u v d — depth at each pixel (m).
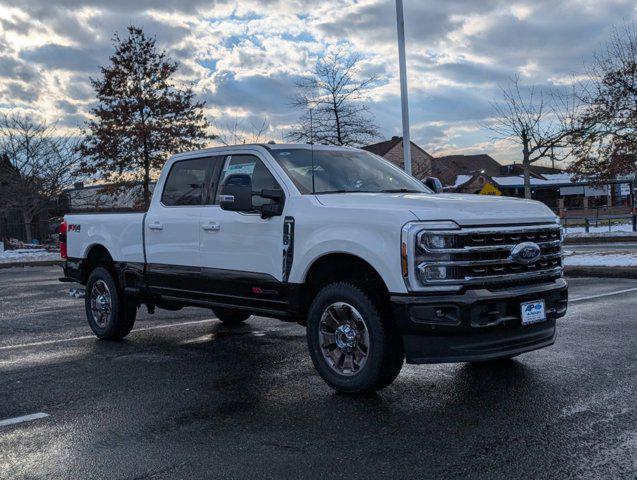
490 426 4.39
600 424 4.33
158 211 7.21
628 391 5.09
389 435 4.29
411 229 4.81
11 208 29.98
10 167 29.84
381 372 5.05
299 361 6.57
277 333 8.23
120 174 29.47
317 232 5.45
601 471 3.59
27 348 7.60
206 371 6.23
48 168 29.77
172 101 29.44
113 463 3.94
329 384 5.37
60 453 4.13
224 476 3.70
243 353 7.04
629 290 11.35
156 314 10.19
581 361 6.12
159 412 4.95
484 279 4.91
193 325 9.01
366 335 5.11
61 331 8.78
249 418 4.74
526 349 5.18
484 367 6.01
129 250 7.52
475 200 5.24
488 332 4.95
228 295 6.35
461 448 4.01
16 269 21.03
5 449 4.24
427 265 4.79
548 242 5.36
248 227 6.10
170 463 3.91
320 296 5.43
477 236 4.91
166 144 28.77
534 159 24.34
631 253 17.03
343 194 5.71
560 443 4.02
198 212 6.68
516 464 3.73
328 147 6.72
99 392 5.55
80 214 8.44
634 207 30.05
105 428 4.60
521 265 5.14
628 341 6.99
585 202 64.06
